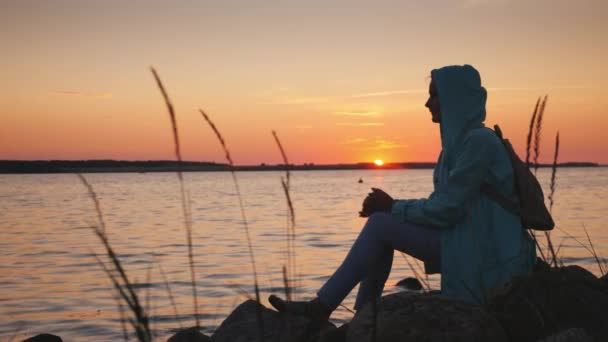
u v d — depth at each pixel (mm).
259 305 2602
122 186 125438
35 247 20078
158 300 9891
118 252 18094
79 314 9453
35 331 8414
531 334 3332
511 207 3723
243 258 16031
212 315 8602
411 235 3762
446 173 3820
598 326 3357
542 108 2998
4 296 11164
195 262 15336
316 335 3881
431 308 3219
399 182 136375
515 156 3787
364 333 3203
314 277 12453
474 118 3836
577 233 20547
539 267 3846
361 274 3764
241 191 89062
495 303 3461
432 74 3965
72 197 71625
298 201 54875
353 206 45500
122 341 7633
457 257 3682
